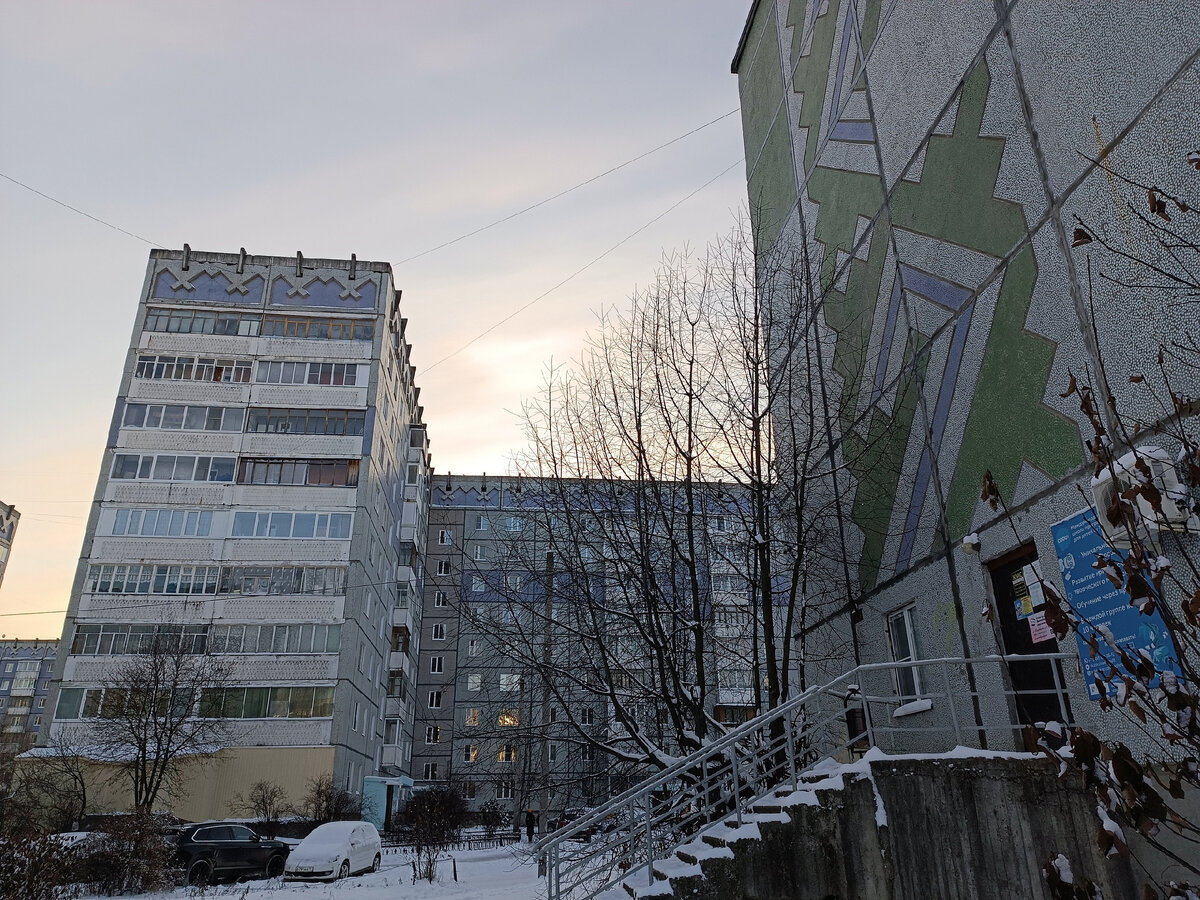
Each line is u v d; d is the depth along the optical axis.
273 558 36.06
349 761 34.19
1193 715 3.91
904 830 6.40
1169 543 5.97
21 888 12.12
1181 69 6.38
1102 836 4.41
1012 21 8.56
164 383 38.91
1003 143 8.59
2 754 34.56
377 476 40.47
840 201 12.62
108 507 36.09
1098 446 4.58
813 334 13.18
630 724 10.80
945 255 9.59
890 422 10.55
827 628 12.23
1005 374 8.33
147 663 30.97
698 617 11.02
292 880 18.67
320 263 42.75
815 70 14.11
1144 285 6.56
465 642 52.50
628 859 8.73
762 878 6.28
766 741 9.82
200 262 41.72
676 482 11.83
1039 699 7.61
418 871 20.22
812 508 11.84
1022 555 8.01
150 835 16.70
